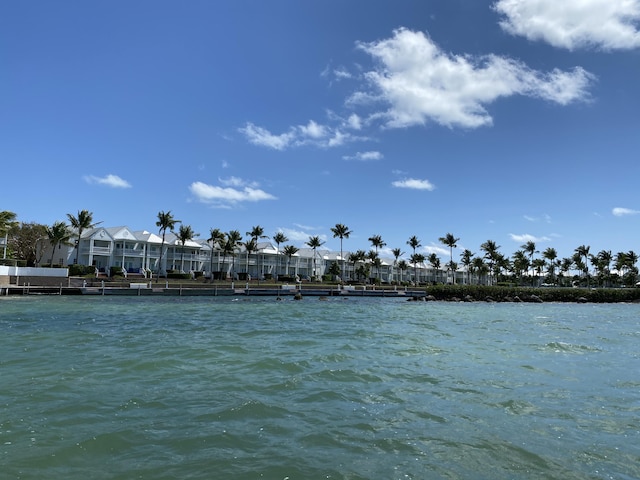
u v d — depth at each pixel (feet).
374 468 19.22
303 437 22.91
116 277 255.70
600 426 25.27
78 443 21.53
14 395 30.19
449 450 21.42
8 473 18.07
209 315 104.32
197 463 19.44
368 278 423.64
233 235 341.82
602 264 474.49
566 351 52.44
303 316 104.99
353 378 36.86
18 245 266.57
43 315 94.58
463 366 42.37
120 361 43.16
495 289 214.90
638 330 80.84
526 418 26.61
